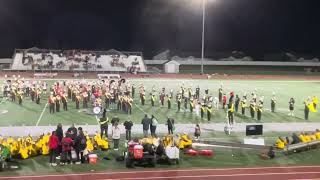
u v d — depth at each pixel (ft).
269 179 73.10
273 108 139.03
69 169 75.82
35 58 255.91
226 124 117.08
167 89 188.24
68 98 156.35
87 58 262.67
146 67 272.51
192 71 280.10
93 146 87.45
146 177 72.43
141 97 146.20
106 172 74.54
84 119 120.06
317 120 127.65
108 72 257.34
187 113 132.98
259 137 103.71
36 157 82.64
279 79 248.93
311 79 252.21
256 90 192.54
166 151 80.07
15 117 121.49
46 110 133.08
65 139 77.82
